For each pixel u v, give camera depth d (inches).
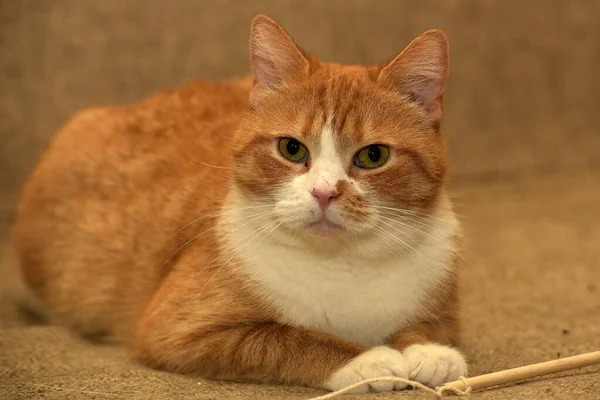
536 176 292.8
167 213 153.7
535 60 314.7
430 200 133.7
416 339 131.0
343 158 127.6
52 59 279.9
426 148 132.4
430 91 135.7
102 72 284.7
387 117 130.8
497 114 310.2
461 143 301.9
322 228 124.8
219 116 169.3
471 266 205.8
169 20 289.4
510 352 143.1
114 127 177.2
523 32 313.7
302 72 136.8
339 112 128.3
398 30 306.2
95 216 167.5
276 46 137.0
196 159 158.7
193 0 290.5
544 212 255.3
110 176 168.6
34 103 276.7
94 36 283.7
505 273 199.8
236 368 127.9
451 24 309.3
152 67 288.8
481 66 311.1
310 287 131.2
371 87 132.8
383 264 131.6
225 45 293.4
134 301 157.2
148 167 164.2
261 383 127.4
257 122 135.0
